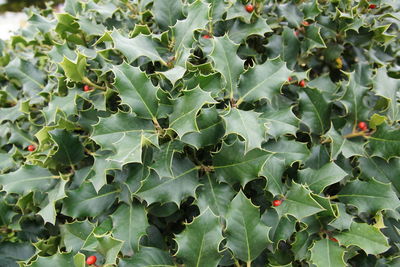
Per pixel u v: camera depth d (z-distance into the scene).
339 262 0.33
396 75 0.49
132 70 0.35
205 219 0.32
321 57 0.50
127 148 0.31
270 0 0.48
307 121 0.40
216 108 0.38
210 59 0.41
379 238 0.34
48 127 0.40
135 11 0.50
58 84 0.43
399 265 0.37
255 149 0.35
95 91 0.42
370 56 0.48
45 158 0.41
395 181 0.39
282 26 0.47
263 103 0.40
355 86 0.40
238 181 0.35
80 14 0.50
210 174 0.37
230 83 0.37
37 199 0.41
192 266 0.32
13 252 0.43
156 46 0.40
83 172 0.41
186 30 0.38
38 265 0.32
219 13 0.43
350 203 0.37
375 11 0.51
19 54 0.61
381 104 0.42
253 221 0.34
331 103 0.41
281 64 0.38
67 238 0.38
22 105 0.47
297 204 0.34
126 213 0.37
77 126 0.42
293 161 0.37
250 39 0.48
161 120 0.36
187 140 0.34
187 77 0.38
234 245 0.34
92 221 0.41
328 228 0.36
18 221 0.44
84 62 0.39
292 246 0.36
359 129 0.40
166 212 0.37
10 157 0.48
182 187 0.35
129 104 0.34
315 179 0.36
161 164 0.33
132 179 0.36
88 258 0.34
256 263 0.38
